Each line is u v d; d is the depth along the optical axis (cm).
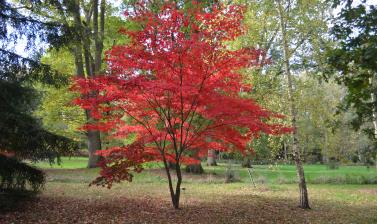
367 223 940
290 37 1205
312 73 1175
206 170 2659
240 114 938
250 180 1967
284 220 959
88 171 2175
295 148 1170
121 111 1048
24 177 974
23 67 1022
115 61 920
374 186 1823
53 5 1159
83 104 964
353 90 690
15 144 951
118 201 1160
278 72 1259
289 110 1194
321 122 1500
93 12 2500
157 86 848
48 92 2544
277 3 1201
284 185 1784
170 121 1044
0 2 1003
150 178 1898
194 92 881
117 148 1006
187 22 905
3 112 899
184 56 904
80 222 855
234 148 1131
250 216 995
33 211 938
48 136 965
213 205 1147
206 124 1072
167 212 1005
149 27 901
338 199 1362
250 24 1335
